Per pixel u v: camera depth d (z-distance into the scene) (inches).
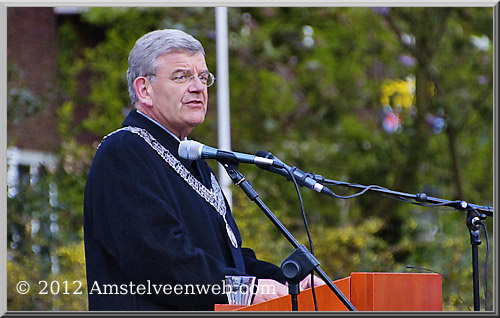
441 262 858.1
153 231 317.4
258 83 1106.1
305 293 296.0
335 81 1109.7
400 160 1064.2
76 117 1066.7
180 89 348.8
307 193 1015.6
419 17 1048.8
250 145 1085.8
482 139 1055.0
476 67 1060.5
